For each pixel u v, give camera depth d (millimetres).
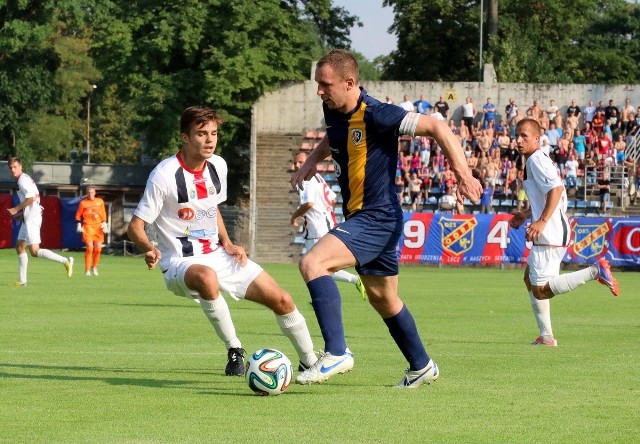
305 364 14625
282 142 80000
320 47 99000
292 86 80562
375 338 21328
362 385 13867
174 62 80062
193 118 14398
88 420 11047
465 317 27547
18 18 90688
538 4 105688
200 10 78250
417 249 60938
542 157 19875
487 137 73750
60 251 77188
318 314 13000
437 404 12195
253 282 14398
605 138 74000
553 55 106938
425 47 104000
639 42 130375
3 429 10500
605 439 10133
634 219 58312
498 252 60281
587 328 24484
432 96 79625
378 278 13148
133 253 76938
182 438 10031
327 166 76250
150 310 28016
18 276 45281
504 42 94500
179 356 17484
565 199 20453
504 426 10766
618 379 14703
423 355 13625
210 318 14703
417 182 70750
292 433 10305
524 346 19984
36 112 96875
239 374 14844
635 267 58594
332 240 12852
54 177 87750
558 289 20016
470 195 12172
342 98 12656
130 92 79000
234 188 86000
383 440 9961
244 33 78125
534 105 74938
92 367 15875
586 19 110688
